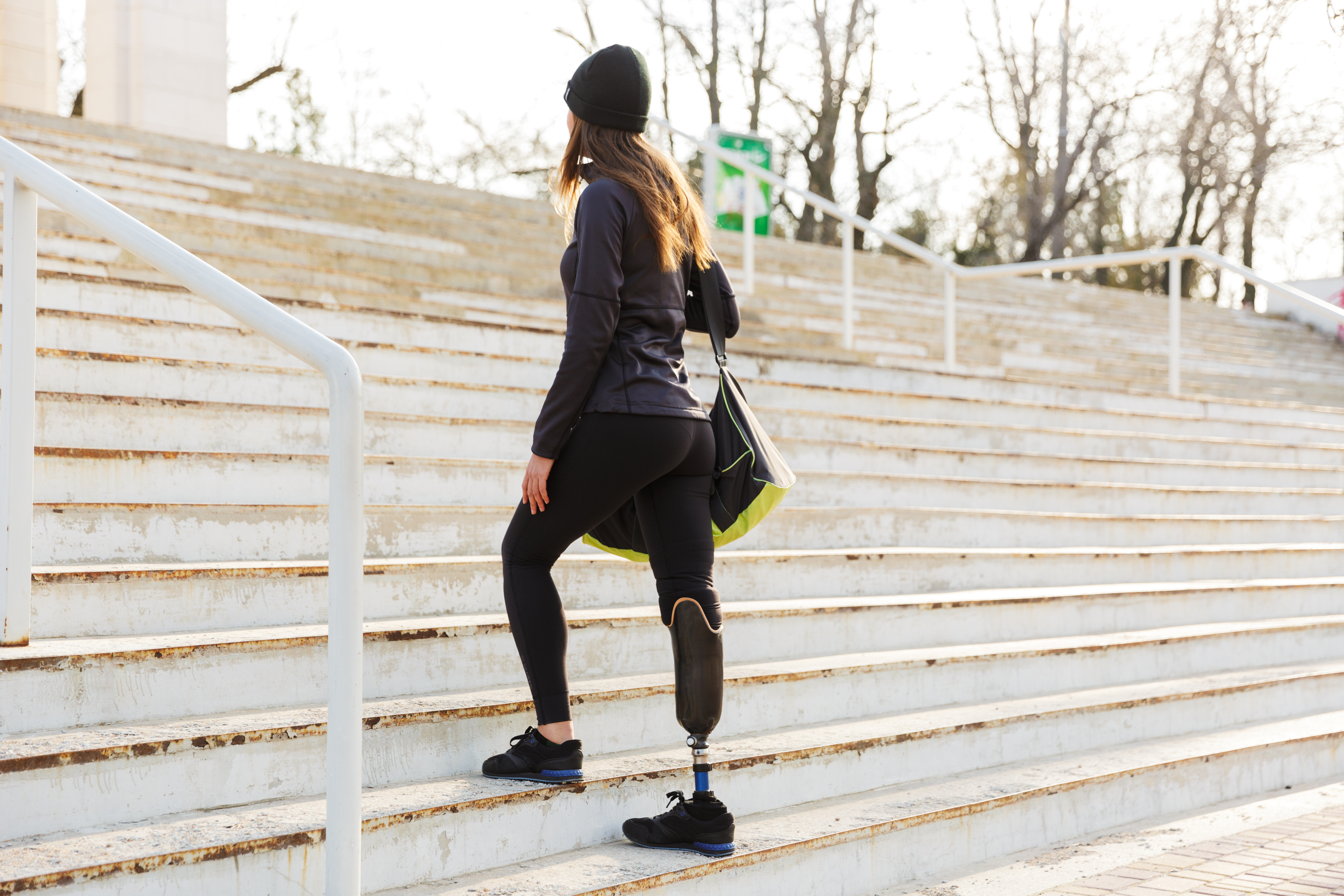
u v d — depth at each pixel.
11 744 2.25
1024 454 6.13
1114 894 2.86
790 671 3.42
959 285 13.02
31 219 2.49
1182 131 25.23
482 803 2.49
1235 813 3.67
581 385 2.39
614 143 2.53
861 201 28.08
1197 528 6.00
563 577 3.60
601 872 2.47
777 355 6.37
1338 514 7.05
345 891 1.98
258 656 2.71
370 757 2.60
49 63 12.82
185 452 3.43
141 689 2.53
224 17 13.63
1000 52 27.19
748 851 2.63
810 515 4.67
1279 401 10.84
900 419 6.04
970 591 4.64
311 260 6.71
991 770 3.51
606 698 3.02
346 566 1.98
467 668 3.05
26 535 2.51
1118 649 4.34
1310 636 5.12
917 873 2.98
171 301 4.62
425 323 5.31
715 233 10.03
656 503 2.56
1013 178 28.67
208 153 9.29
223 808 2.41
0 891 1.91
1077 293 14.23
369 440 4.18
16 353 2.48
